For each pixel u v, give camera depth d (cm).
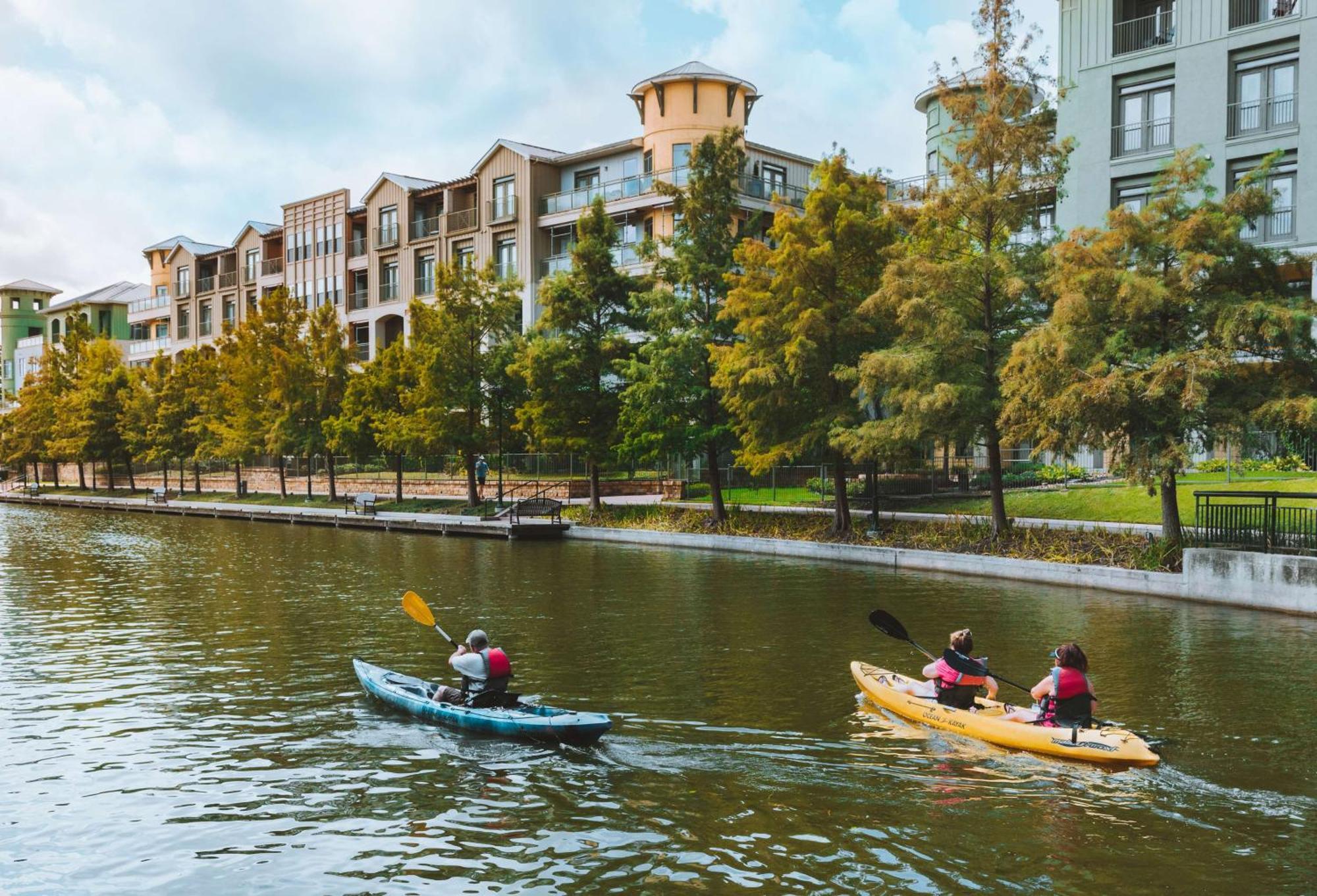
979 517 2795
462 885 779
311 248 7144
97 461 8162
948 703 1204
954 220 2553
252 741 1136
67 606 2120
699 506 3628
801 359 2695
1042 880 779
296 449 5303
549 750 1093
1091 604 1980
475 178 5891
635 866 807
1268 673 1393
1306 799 935
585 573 2572
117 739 1152
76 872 812
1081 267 2125
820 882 778
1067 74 3688
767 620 1844
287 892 773
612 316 3712
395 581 2480
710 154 3297
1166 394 2003
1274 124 3262
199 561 2997
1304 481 2619
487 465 4909
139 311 9388
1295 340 1936
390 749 1104
